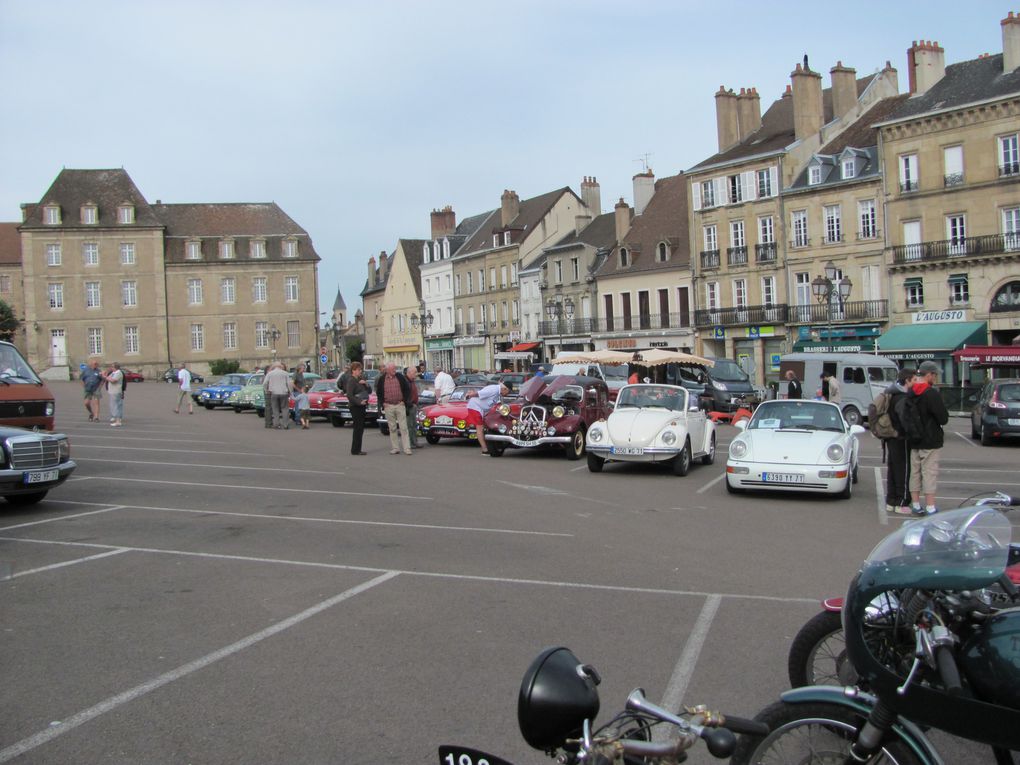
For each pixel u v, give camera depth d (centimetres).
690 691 570
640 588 834
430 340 8694
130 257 8212
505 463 1953
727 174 5481
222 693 566
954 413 3700
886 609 394
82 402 4634
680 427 1734
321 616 738
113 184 8344
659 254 6009
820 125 5291
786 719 379
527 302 7262
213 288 8444
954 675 363
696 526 1180
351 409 2106
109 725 516
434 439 2416
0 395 1547
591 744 299
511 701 551
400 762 468
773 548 1030
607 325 6378
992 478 1722
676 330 5834
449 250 8450
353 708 541
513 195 7731
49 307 8019
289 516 1232
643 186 6531
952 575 381
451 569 909
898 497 1315
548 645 660
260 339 8569
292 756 475
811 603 783
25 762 468
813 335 4997
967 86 4497
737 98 5775
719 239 5550
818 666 546
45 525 1156
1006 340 4331
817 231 5031
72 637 683
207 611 754
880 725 368
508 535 1099
